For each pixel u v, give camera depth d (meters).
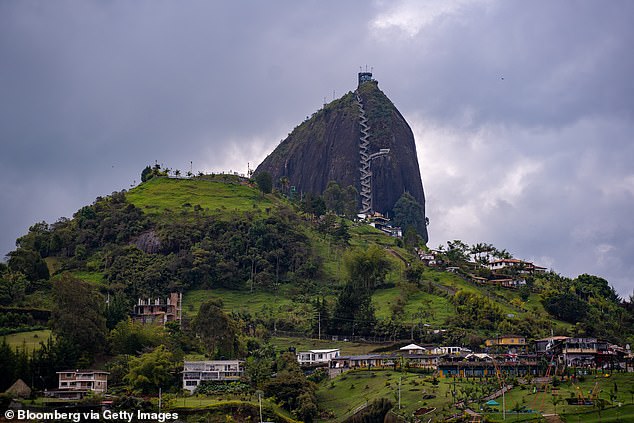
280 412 198.62
